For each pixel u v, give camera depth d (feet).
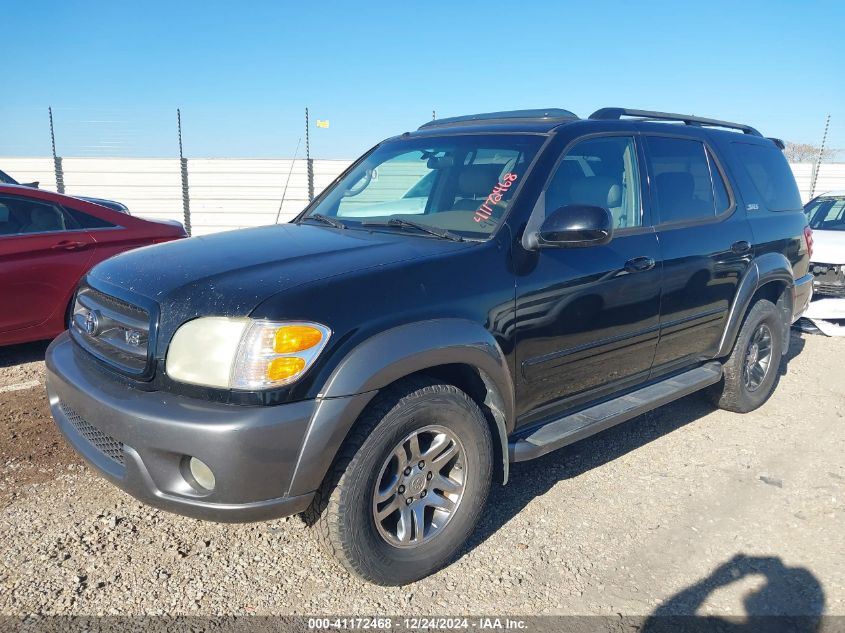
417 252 9.54
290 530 10.69
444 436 9.33
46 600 8.79
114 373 8.75
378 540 8.84
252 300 7.97
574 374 11.15
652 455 13.71
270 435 7.66
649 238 12.20
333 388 7.98
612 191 11.99
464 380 10.00
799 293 16.97
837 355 21.31
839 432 15.03
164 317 8.23
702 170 14.28
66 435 9.56
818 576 9.70
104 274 9.86
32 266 17.74
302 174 54.65
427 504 9.38
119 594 8.98
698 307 13.38
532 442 10.35
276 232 11.32
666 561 10.04
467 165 11.65
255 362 7.72
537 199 10.57
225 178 54.95
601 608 8.96
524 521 11.08
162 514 10.98
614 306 11.41
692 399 17.06
